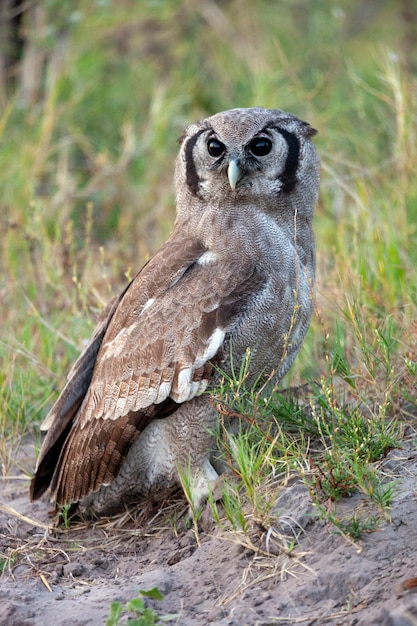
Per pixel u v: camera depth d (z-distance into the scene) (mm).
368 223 13211
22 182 17062
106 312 10820
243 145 10016
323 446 9930
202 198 10258
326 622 7734
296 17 21672
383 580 7996
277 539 8797
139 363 9820
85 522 10570
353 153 16578
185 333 9672
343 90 18062
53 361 13078
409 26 20625
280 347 10000
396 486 8992
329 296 12031
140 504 10508
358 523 8531
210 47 20891
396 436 9727
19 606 8547
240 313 9641
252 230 10023
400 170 14438
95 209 17500
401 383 10461
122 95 19875
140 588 8695
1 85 19297
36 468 10547
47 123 17797
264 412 9758
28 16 19891
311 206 10586
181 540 9656
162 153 18078
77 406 10570
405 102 14805
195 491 9875
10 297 14273
